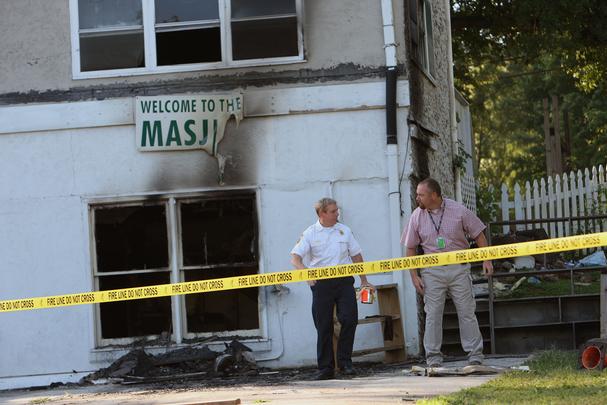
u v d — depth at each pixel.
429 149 22.84
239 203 20.80
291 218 20.53
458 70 44.53
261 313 20.45
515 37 39.78
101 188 20.81
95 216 20.94
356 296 18.34
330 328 17.31
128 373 19.94
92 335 20.67
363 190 20.41
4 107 20.95
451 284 16.72
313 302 17.36
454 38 41.22
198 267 20.75
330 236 17.30
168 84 20.77
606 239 13.30
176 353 20.16
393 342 19.80
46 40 21.03
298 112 20.56
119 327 20.86
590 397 12.12
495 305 20.47
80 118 20.84
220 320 20.72
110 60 20.94
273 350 20.36
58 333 20.75
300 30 20.66
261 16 20.77
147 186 20.75
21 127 20.91
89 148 20.86
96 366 20.61
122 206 20.86
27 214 20.91
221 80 20.72
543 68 57.84
